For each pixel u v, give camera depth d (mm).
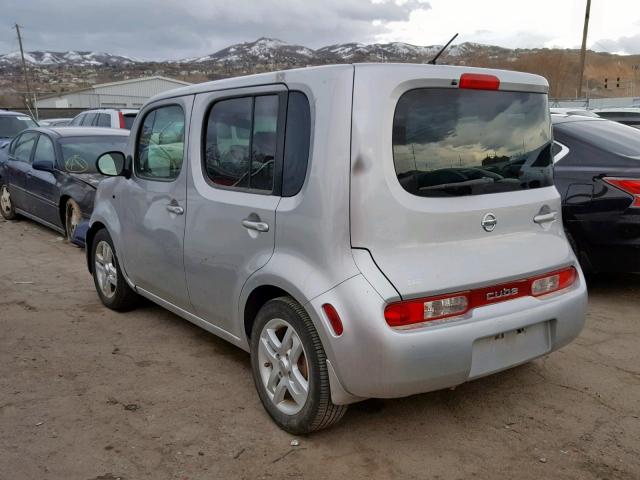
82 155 8320
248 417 3471
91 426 3361
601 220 5207
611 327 4926
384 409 3562
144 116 4570
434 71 2990
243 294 3465
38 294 5852
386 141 2844
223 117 3676
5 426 3350
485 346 3035
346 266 2832
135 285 4871
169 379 3973
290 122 3166
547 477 2922
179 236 4035
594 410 3568
